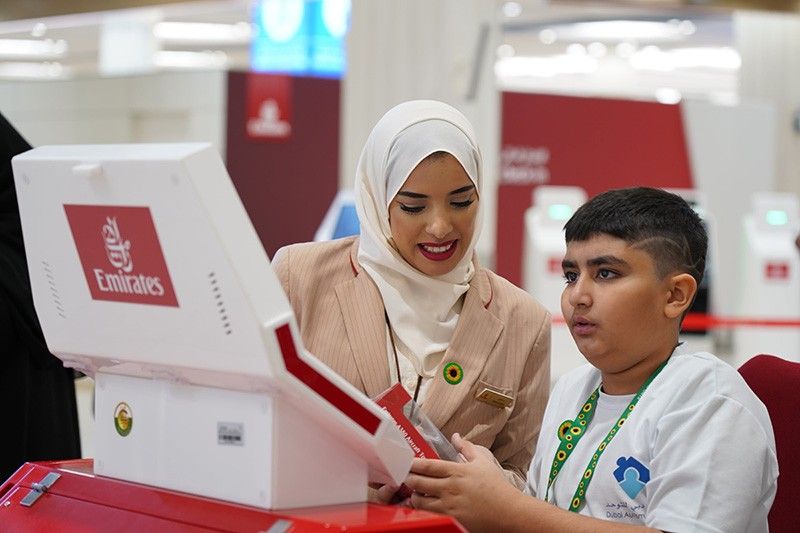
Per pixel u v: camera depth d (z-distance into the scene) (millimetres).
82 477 1641
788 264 7680
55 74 15547
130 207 1409
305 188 7297
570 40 13992
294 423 1414
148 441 1563
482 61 7477
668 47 14281
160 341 1454
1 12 10211
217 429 1463
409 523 1348
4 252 2568
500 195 7438
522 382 2172
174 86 7672
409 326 2105
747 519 1643
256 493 1414
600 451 1775
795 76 9906
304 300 2150
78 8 9953
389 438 1451
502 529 1621
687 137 7895
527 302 2203
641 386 1812
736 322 6500
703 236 1858
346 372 2084
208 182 1331
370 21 7543
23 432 2582
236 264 1322
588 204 1842
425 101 2133
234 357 1361
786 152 9898
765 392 2139
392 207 2074
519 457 2176
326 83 7324
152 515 1487
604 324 1763
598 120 7629
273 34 9453
